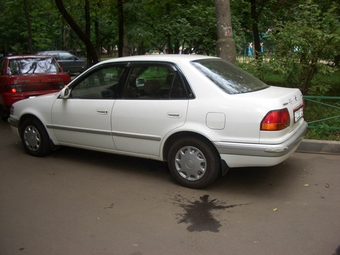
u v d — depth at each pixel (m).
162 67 4.67
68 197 4.39
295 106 4.52
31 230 3.59
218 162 4.36
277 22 7.80
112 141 5.05
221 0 7.04
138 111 4.72
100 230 3.56
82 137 5.36
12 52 29.73
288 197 4.29
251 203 4.14
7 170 5.41
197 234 3.46
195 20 9.80
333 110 7.14
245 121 4.05
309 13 7.45
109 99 5.02
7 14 23.59
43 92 8.32
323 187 4.57
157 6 11.09
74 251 3.20
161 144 4.62
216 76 4.50
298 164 5.43
